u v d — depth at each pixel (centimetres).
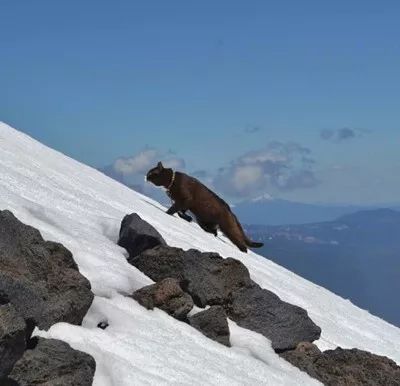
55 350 644
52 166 2108
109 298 893
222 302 1070
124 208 1897
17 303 664
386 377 1074
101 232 1272
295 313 1105
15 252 766
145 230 1155
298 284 2048
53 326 714
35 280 748
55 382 620
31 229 805
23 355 621
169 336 862
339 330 1645
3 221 779
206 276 1073
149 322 875
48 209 1207
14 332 570
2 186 1247
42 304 692
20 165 1758
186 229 1941
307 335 1097
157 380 717
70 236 1084
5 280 659
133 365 736
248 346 1012
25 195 1366
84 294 768
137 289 963
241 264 1124
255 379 882
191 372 791
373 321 2072
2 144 1986
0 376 577
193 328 941
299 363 1031
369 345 1647
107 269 985
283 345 1062
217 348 922
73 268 834
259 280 1750
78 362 644
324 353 1105
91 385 652
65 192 1670
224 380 816
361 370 1077
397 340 1902
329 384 1025
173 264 1067
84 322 787
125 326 820
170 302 940
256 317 1085
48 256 782
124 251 1151
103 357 708
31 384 607
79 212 1404
